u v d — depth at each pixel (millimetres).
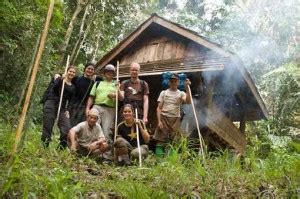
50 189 3441
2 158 3820
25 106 3256
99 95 7023
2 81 10188
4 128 5629
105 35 16281
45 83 10734
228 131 9602
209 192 4199
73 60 14438
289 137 11953
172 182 4375
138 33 10156
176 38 9891
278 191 4090
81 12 15164
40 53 3250
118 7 15852
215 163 5363
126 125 6516
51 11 3283
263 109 10367
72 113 6984
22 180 3416
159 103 7172
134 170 5004
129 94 7129
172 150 5965
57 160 5176
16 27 9719
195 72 8891
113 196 3877
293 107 13711
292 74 13430
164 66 9516
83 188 3791
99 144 6215
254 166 5750
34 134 6750
